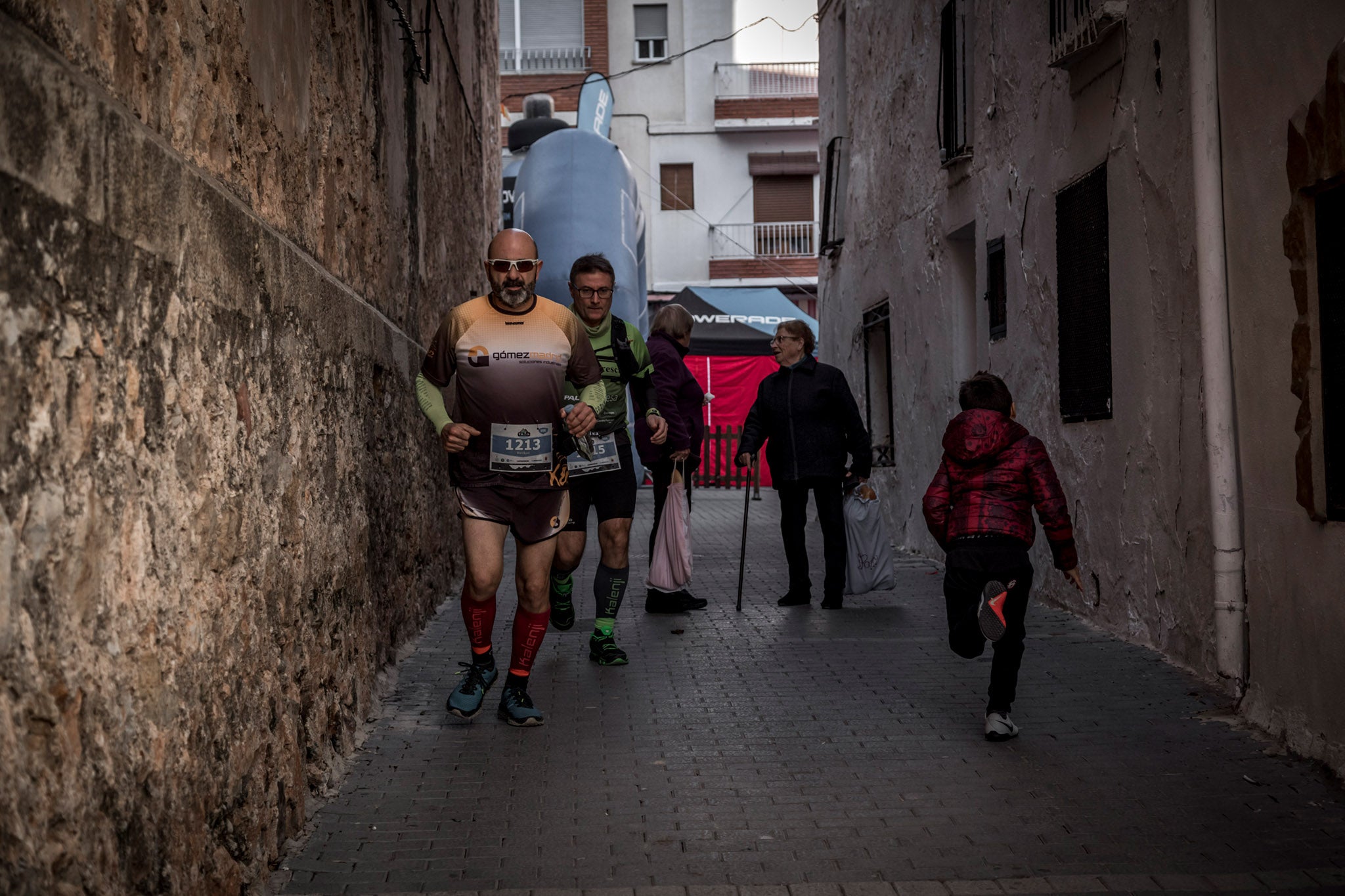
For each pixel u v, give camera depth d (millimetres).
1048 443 8344
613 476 6660
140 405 2473
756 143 31219
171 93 2854
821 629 7754
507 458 5203
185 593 2756
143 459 2486
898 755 4918
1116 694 5805
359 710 5234
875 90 13422
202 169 3090
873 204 13555
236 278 3270
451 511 9617
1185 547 6238
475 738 5203
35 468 1968
